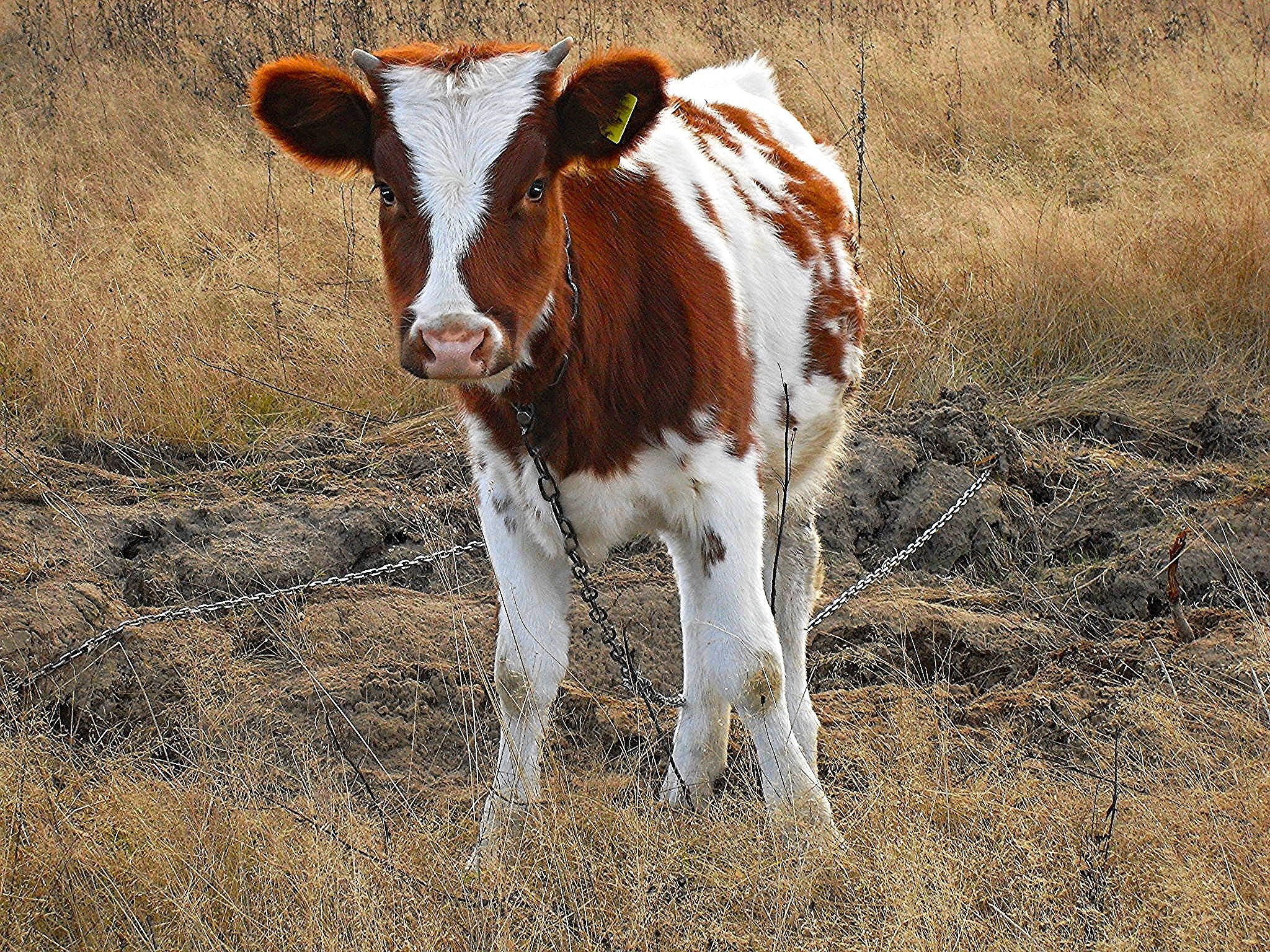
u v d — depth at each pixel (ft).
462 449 52.34
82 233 67.56
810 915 28.30
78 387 55.06
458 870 30.01
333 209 68.18
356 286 62.75
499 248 27.20
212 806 31.65
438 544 47.60
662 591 43.52
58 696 38.91
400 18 98.02
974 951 26.96
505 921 27.71
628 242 30.71
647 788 35.47
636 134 28.78
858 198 59.00
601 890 29.30
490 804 32.81
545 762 36.11
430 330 25.95
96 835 30.81
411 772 36.65
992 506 48.78
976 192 69.21
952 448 51.26
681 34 96.32
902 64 88.43
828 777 35.99
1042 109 82.69
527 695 32.99
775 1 104.99
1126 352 58.80
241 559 45.83
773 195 37.37
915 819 30.19
